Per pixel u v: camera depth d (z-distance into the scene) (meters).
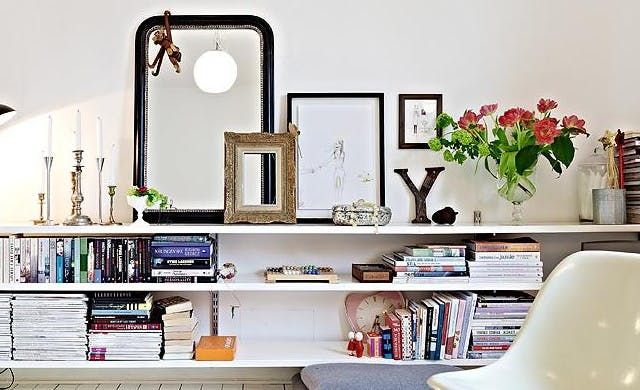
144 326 2.38
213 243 2.47
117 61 2.70
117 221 2.67
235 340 2.51
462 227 2.39
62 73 2.69
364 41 2.72
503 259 2.45
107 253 2.41
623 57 2.75
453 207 2.72
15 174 2.68
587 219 2.66
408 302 2.64
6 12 2.69
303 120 2.69
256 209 2.55
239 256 2.70
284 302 2.71
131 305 2.39
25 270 2.40
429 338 2.41
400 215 2.71
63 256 2.41
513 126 2.54
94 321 2.38
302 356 2.44
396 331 2.41
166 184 2.66
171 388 2.62
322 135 2.69
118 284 2.38
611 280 1.78
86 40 2.70
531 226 2.42
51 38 2.69
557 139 2.47
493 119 2.62
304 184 2.68
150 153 2.66
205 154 2.67
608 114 2.74
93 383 2.66
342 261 2.71
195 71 2.69
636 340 1.67
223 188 2.66
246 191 2.56
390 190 2.71
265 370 2.70
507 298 2.45
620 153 2.56
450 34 2.73
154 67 2.68
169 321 2.40
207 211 2.64
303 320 2.71
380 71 2.72
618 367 1.68
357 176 2.69
